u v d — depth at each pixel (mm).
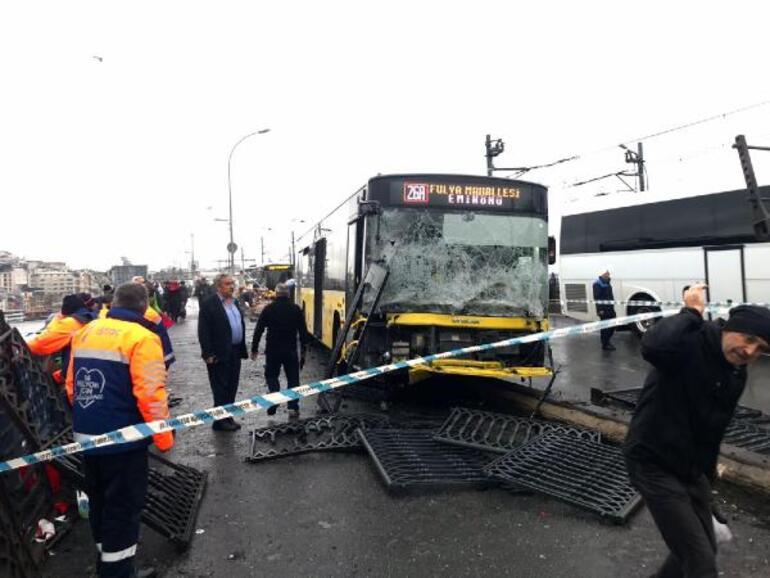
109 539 3414
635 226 15727
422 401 8617
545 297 8258
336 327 10953
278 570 3787
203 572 3775
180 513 4531
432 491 5043
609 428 6379
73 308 5734
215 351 7043
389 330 8000
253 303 32344
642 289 15461
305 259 18000
